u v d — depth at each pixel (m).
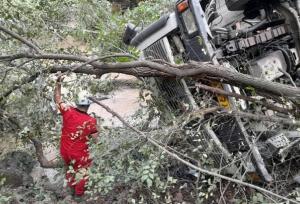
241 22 5.46
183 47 5.12
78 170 5.00
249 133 4.87
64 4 8.66
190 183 5.12
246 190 4.84
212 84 4.95
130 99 7.77
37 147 5.97
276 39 5.30
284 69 5.14
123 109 7.50
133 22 9.12
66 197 5.34
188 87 5.02
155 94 5.50
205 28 4.81
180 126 4.84
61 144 5.55
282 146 4.62
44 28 7.47
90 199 4.93
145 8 9.41
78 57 5.26
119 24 8.92
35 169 6.22
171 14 5.09
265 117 4.60
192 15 4.87
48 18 8.12
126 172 4.95
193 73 4.65
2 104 5.93
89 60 5.05
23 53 5.41
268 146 4.77
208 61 4.82
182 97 5.15
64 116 5.45
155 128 5.23
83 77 6.04
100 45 8.00
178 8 5.00
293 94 4.41
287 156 4.86
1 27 5.41
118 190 5.21
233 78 4.57
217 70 4.58
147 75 5.06
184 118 4.83
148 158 4.80
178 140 5.01
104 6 9.85
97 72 5.29
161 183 4.58
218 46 5.12
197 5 4.86
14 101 5.99
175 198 4.87
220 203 4.75
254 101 4.68
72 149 5.41
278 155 4.77
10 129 6.11
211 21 5.53
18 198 5.28
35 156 6.36
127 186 5.14
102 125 6.07
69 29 8.33
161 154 4.66
